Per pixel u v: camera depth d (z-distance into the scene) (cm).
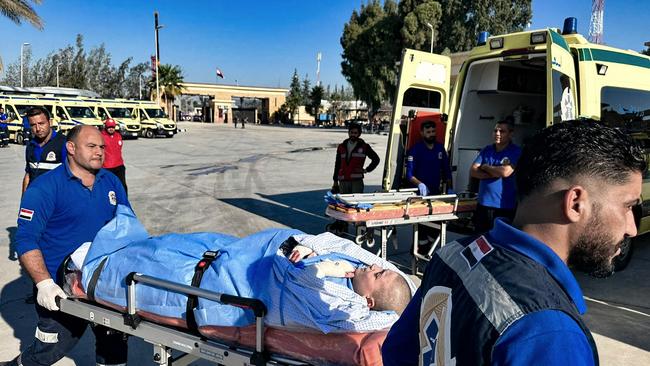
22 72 4562
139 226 287
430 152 549
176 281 236
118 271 251
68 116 2434
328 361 202
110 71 5062
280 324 213
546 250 94
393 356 131
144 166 1559
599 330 401
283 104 7044
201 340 224
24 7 1833
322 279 231
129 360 359
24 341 379
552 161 96
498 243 102
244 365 212
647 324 413
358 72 4231
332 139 3056
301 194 1063
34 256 264
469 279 100
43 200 271
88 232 290
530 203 101
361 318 213
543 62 564
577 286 94
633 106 570
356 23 4347
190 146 2394
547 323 86
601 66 529
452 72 719
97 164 287
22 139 2300
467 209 510
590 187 93
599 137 97
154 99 4838
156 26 3494
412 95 568
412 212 472
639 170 97
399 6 4009
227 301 209
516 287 91
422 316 114
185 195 1045
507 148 456
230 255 239
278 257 230
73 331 284
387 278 246
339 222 630
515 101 646
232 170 1478
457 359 95
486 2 3919
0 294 473
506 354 86
